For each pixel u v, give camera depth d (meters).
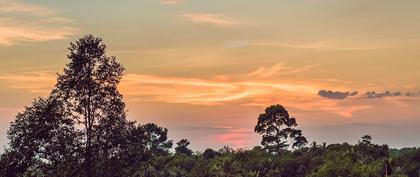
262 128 157.50
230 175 109.75
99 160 35.28
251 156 126.25
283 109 156.12
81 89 35.38
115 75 36.41
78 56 35.53
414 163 115.00
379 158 117.62
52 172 34.88
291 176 115.81
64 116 35.03
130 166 36.22
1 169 34.12
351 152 109.81
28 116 35.09
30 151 34.19
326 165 91.25
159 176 111.69
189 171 127.75
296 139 156.50
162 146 169.75
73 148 34.62
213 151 150.38
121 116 36.31
